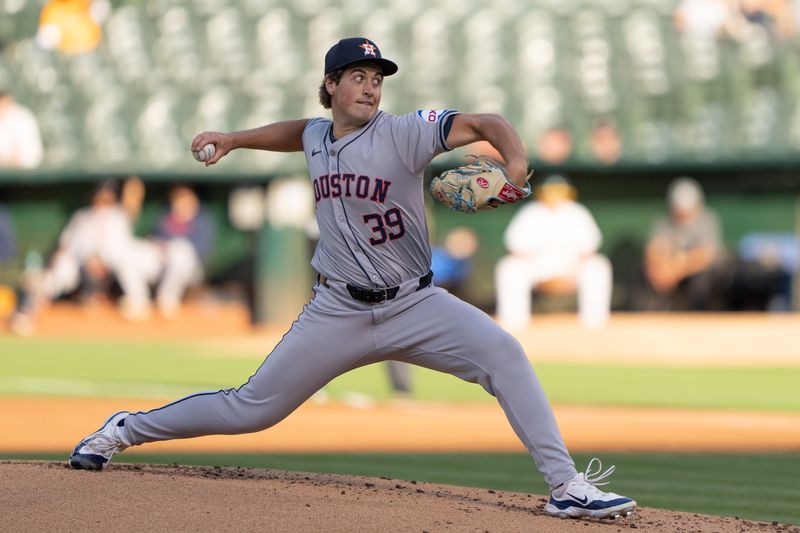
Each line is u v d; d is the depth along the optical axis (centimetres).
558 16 7456
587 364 5144
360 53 1526
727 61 7138
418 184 1553
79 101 7250
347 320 1590
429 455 2652
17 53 7550
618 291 6838
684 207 6338
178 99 7219
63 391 4088
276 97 7175
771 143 6625
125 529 1355
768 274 6362
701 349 5522
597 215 6894
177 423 1648
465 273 6538
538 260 6088
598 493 1551
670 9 7444
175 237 6556
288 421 3275
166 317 6500
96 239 6550
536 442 1570
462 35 7394
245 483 1638
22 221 7194
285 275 6384
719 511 1972
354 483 1762
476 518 1488
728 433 3178
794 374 4822
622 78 7075
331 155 1568
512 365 1573
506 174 1488
